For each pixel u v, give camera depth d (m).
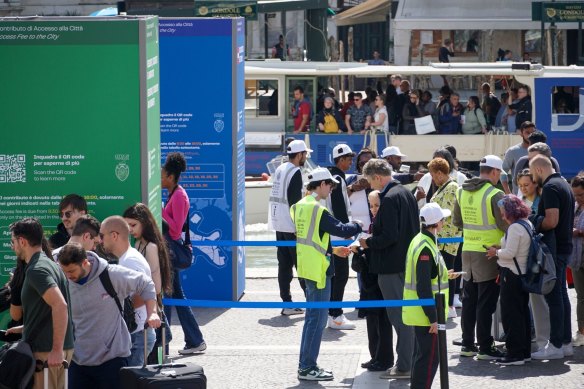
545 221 25.62
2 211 23.73
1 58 23.42
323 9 75.88
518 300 25.44
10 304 20.39
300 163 31.45
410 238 24.62
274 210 31.53
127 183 23.59
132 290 19.67
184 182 33.03
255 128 63.47
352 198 30.98
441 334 22.09
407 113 62.38
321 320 24.86
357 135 62.00
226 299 33.41
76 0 123.25
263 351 27.70
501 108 63.41
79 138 23.52
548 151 28.56
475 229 25.89
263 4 76.25
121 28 23.25
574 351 27.14
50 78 23.44
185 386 18.59
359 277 27.31
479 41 94.44
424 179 31.66
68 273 19.17
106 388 19.78
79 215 21.95
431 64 65.19
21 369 18.52
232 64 32.66
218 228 33.19
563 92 62.91
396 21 94.56
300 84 63.50
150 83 23.84
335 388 24.34
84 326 19.56
